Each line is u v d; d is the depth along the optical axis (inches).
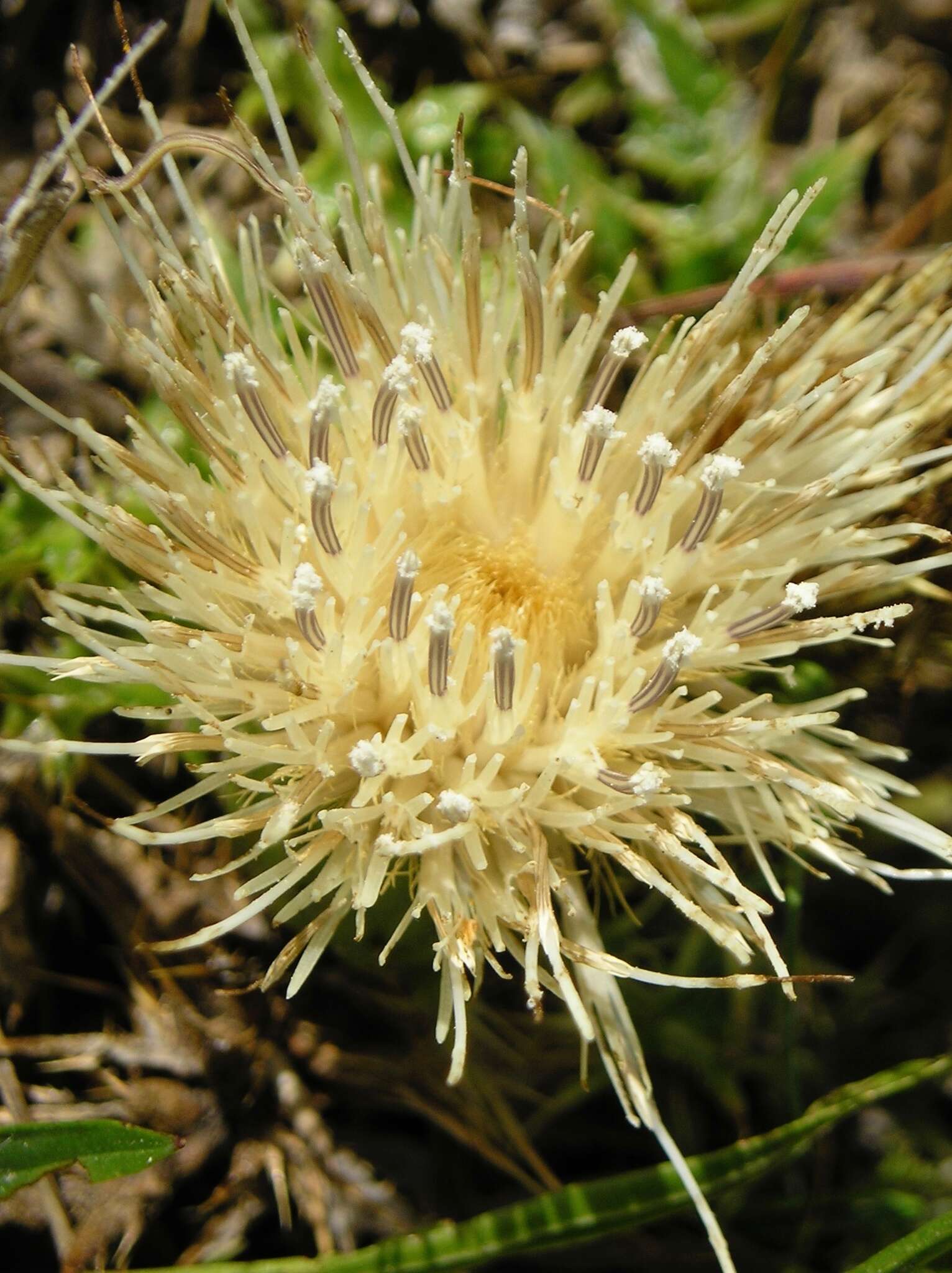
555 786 3.4
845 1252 4.4
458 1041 3.0
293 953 3.1
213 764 3.2
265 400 3.5
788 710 3.6
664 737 3.3
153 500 3.2
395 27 5.0
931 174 5.7
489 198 4.9
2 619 4.1
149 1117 3.7
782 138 5.6
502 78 5.1
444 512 3.6
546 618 3.5
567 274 3.8
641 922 3.9
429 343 3.4
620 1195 3.7
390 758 3.2
